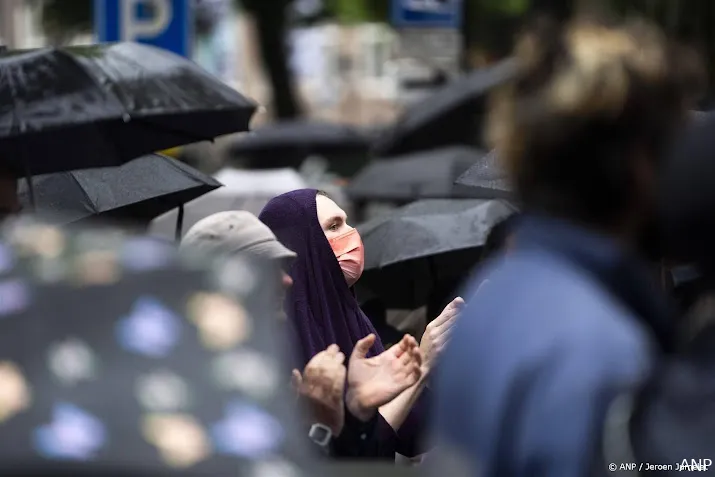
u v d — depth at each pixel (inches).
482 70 1256.2
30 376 192.4
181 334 198.7
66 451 185.5
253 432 191.6
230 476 187.0
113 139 483.5
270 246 374.6
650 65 228.1
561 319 214.1
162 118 491.5
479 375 216.7
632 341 213.8
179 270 205.3
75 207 505.4
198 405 192.7
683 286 350.6
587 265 223.3
